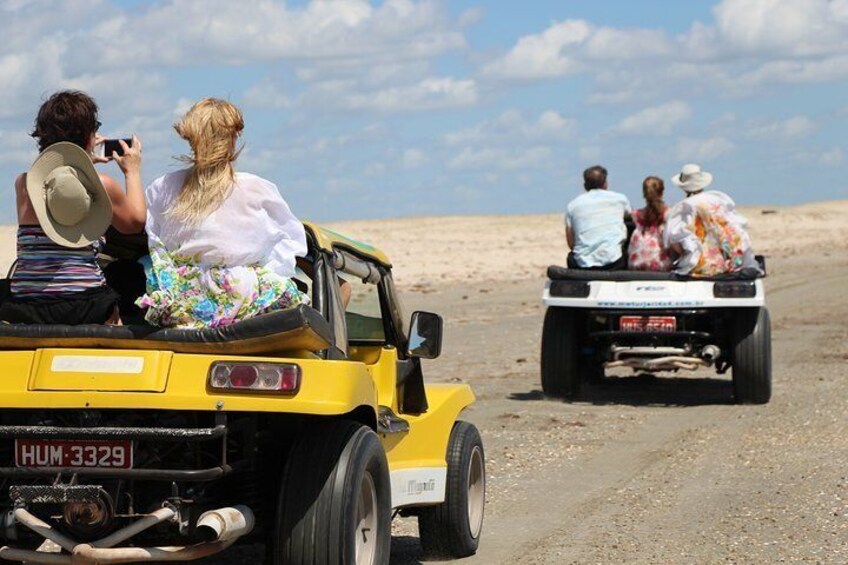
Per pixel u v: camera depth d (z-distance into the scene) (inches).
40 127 440.5
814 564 560.7
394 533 647.8
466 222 5861.2
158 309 430.3
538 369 1349.7
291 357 430.9
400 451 518.3
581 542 612.1
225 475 429.7
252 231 432.1
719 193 1082.1
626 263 1149.7
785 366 1336.1
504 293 2396.7
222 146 432.5
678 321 1097.4
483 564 573.6
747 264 1074.7
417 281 2704.2
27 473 416.2
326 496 423.2
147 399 410.6
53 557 416.8
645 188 1111.6
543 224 5713.6
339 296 479.2
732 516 661.3
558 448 882.8
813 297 2237.9
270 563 467.2
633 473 792.9
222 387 411.2
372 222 5807.1
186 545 435.8
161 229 434.6
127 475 412.5
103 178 431.8
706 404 1098.7
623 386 1229.1
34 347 427.5
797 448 861.2
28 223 435.2
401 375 548.4
